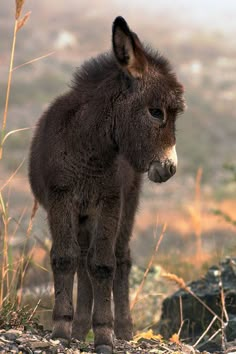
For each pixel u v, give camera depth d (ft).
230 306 80.07
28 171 72.49
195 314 81.66
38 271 95.45
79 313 69.46
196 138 399.24
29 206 197.47
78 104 61.67
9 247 72.38
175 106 59.00
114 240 61.57
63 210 60.90
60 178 60.70
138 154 59.16
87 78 63.21
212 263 110.01
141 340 70.49
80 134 60.49
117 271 73.46
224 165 119.75
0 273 74.84
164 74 59.82
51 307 83.05
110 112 60.23
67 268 60.44
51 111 64.13
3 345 56.54
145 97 58.80
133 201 73.00
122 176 63.93
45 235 86.84
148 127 58.65
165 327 83.05
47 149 61.52
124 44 59.06
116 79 60.39
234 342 69.31
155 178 58.54
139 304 95.30
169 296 85.46
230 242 134.10
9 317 65.31
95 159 60.54
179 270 108.88
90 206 61.87
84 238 67.46
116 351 60.39
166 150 58.59
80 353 58.39
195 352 64.23
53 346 57.31
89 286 69.46
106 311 60.70
